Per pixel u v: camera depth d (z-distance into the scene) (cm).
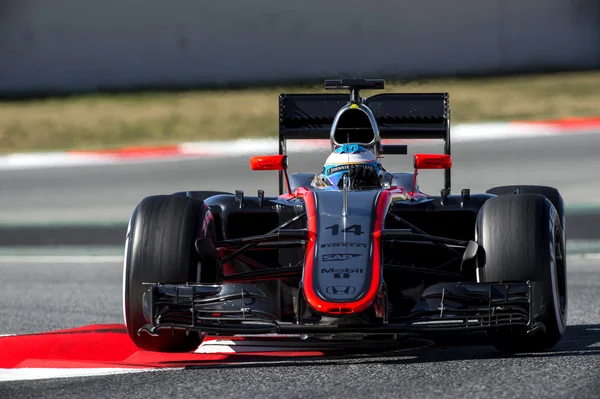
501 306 2002
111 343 2378
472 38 9888
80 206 5666
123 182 6400
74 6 9975
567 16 10050
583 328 2523
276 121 8525
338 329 1931
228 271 2497
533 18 10019
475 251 2075
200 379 1942
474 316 1988
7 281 3672
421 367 1995
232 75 9950
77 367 2088
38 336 2503
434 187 5706
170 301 2011
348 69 8619
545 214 2119
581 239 4272
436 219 2478
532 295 2028
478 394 1758
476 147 7025
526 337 2108
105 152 7462
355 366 2023
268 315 1983
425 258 2491
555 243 2170
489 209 2156
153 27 9988
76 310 3023
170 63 10044
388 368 1992
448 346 2278
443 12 9812
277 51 9881
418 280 2442
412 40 9794
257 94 9600
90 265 4038
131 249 2116
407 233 2091
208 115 8888
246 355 2205
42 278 3731
